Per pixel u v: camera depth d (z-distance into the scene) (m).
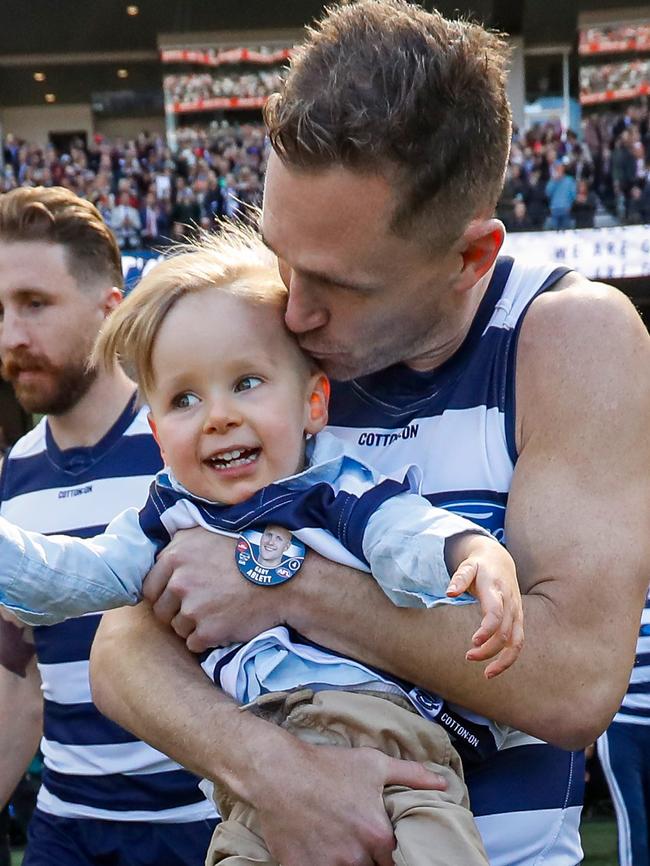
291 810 1.33
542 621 1.32
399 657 1.36
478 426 1.43
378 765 1.33
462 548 1.22
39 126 23.73
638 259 14.12
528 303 1.44
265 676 1.39
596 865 5.39
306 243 1.29
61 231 2.37
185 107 21.98
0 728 2.39
